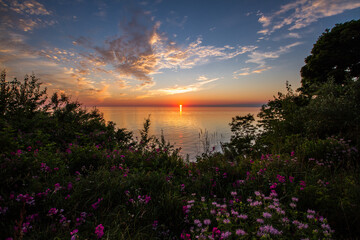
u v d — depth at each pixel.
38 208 2.31
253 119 8.96
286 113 8.06
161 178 3.34
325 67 14.17
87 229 2.05
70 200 2.40
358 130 5.88
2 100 5.65
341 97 7.19
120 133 7.21
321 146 4.89
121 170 3.67
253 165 4.04
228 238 1.70
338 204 2.31
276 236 1.69
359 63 13.43
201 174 3.88
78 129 6.62
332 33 14.12
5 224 1.97
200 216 2.30
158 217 2.43
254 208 2.19
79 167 3.81
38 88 6.63
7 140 2.97
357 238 1.89
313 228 1.86
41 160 3.24
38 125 5.74
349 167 3.86
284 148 5.80
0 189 2.38
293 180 3.14
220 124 71.38
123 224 2.15
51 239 1.81
